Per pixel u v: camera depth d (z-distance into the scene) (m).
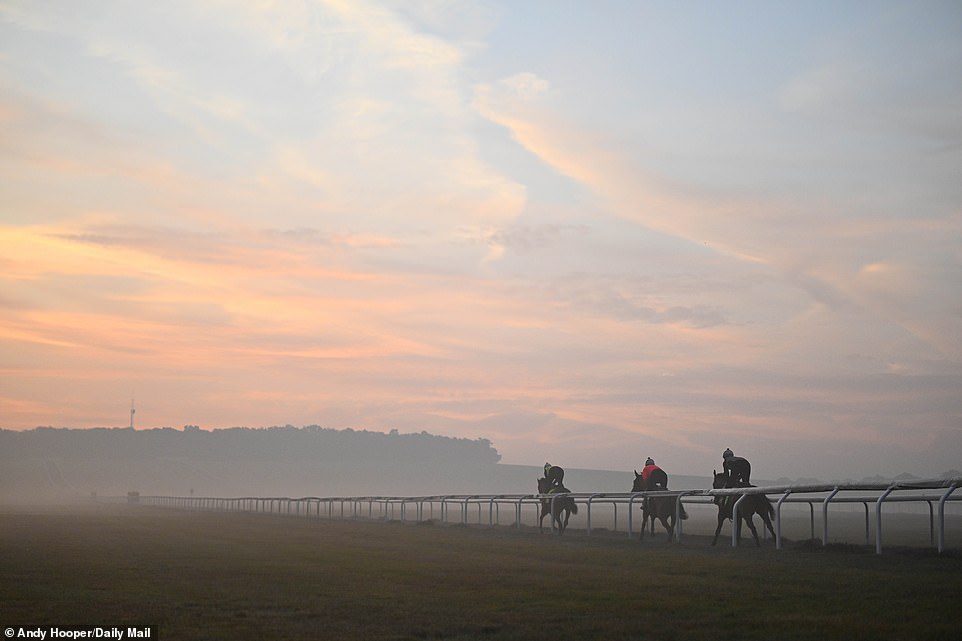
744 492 24.55
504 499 39.03
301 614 13.03
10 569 20.23
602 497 32.34
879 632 10.66
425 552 24.67
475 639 10.93
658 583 15.97
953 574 16.20
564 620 12.18
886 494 20.59
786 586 14.96
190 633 11.55
